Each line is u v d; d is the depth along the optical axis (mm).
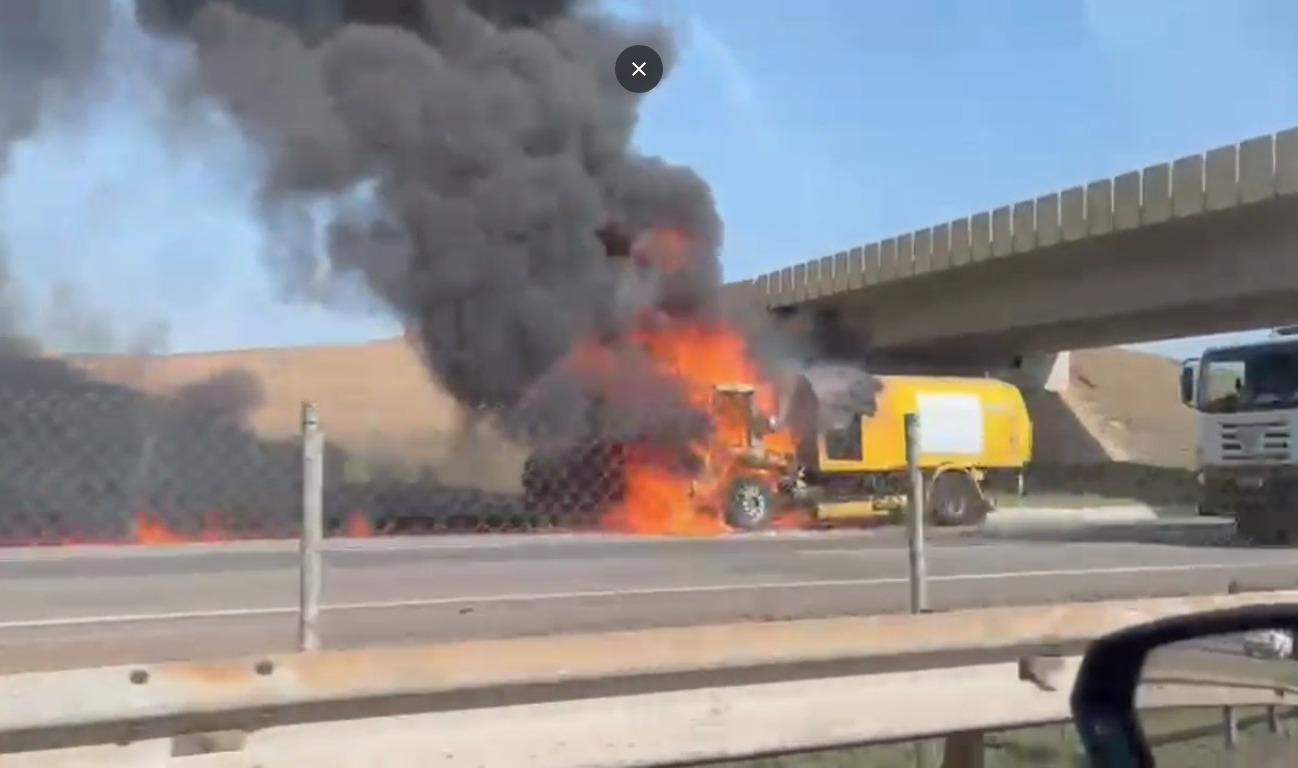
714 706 4797
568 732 4520
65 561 13391
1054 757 7004
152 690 3861
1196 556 14125
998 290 33656
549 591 9062
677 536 17672
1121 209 27766
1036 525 23578
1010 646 5383
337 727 4164
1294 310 28875
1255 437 18266
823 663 4988
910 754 6863
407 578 10508
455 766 4320
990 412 25250
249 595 9555
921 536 6305
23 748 3760
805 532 20531
